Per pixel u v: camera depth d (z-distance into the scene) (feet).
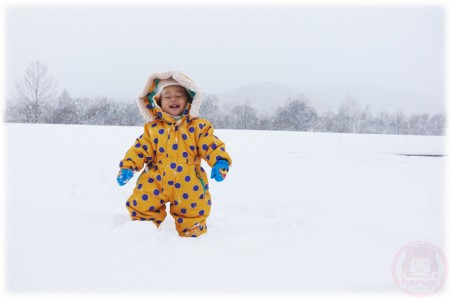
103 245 7.56
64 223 8.60
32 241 7.66
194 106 10.12
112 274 6.45
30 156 23.57
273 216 11.02
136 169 9.95
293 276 6.56
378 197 14.24
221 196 13.99
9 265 6.68
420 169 23.93
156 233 8.25
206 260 7.11
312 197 13.88
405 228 9.66
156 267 6.73
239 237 8.27
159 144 9.80
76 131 42.75
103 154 25.14
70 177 17.03
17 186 14.85
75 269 6.58
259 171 21.42
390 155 32.68
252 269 6.77
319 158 28.50
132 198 9.63
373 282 6.43
